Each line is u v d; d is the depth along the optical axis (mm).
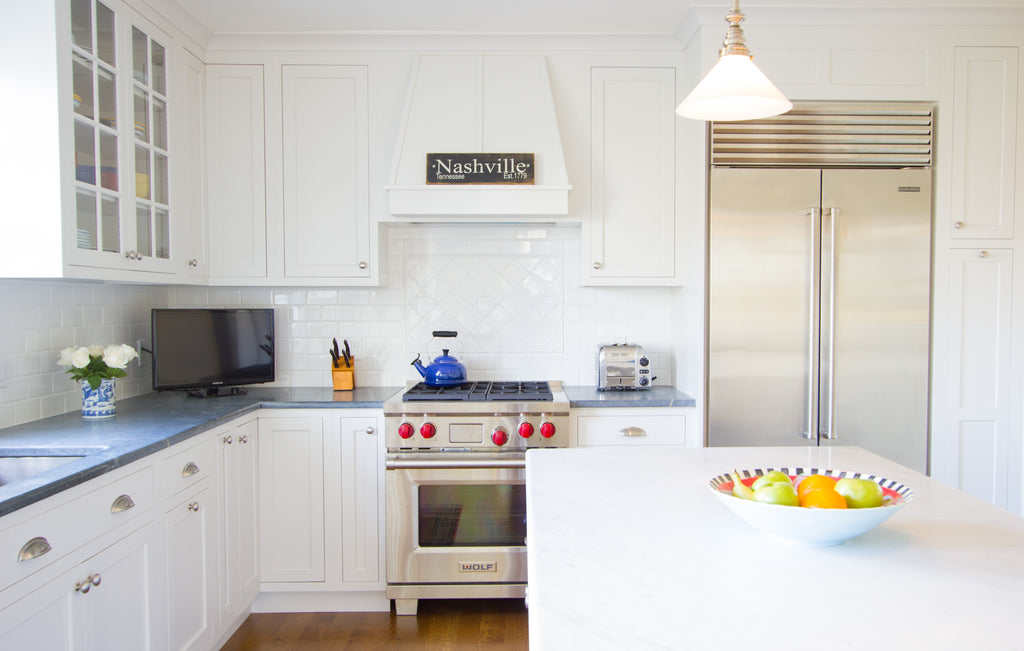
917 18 2752
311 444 2781
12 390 2186
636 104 3029
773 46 2762
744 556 1088
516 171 2898
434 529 2734
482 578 2734
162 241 2600
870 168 2801
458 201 2887
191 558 2211
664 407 2828
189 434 2154
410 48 3004
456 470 2689
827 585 973
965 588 964
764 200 2752
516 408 2693
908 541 1157
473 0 2648
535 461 1729
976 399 2807
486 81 2977
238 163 2986
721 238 2750
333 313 3287
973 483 2814
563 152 2992
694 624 848
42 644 1475
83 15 2043
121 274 2250
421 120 2951
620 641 801
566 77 3029
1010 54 2783
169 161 2627
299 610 2863
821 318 2752
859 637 815
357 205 3014
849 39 2770
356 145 3008
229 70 2979
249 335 2988
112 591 1753
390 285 3285
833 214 2707
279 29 2902
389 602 2865
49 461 1882
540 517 1287
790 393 2760
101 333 2652
